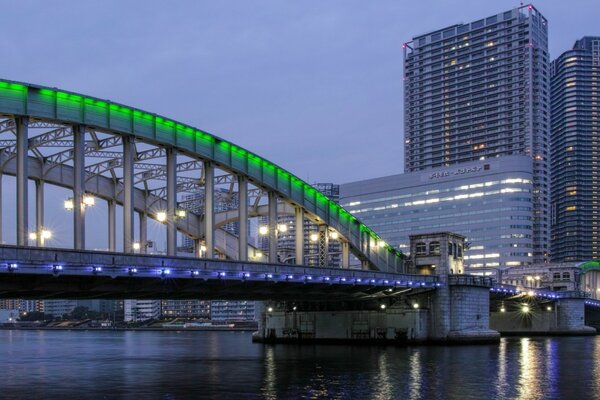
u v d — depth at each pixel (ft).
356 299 321.11
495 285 384.06
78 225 200.13
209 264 202.39
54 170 233.55
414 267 354.95
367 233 342.44
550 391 170.19
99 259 167.22
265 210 326.24
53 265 154.10
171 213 234.99
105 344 476.13
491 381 187.83
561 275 585.22
